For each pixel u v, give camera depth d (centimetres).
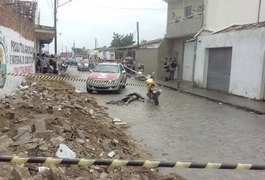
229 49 2322
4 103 920
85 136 734
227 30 2453
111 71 2152
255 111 1545
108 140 781
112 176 550
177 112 1457
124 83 2261
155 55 3697
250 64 2033
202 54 2655
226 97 2041
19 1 1666
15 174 447
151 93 1680
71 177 512
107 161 371
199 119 1308
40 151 562
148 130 1069
